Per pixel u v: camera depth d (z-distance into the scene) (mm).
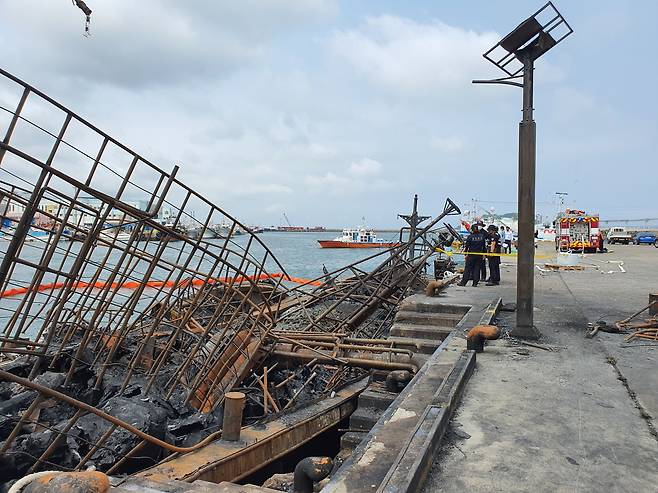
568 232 37469
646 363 6703
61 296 8328
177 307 10617
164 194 6785
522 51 7949
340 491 3418
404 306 11664
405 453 3719
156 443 5586
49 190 5652
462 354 6645
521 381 5941
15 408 6129
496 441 4312
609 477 3693
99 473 2879
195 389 7551
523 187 8109
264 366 9273
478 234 15438
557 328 8930
